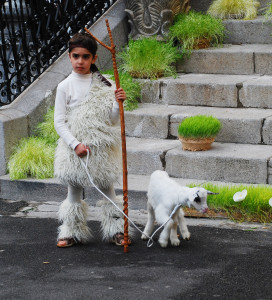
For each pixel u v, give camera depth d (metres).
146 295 3.85
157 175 4.73
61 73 7.21
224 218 5.34
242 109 6.79
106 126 4.66
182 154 6.06
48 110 6.93
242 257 4.46
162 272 4.22
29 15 7.23
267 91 6.70
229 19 8.05
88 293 3.90
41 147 6.41
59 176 4.74
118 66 7.85
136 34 7.93
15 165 6.25
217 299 3.77
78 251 4.71
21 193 6.21
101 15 8.05
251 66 7.34
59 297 3.86
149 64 7.27
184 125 6.10
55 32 7.42
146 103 7.29
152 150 6.22
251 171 5.82
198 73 7.62
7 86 6.73
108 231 4.84
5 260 4.54
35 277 4.20
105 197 4.80
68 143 4.60
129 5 7.86
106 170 4.67
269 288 3.92
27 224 5.44
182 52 7.62
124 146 4.58
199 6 8.55
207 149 6.16
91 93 4.66
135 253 4.62
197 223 5.27
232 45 7.88
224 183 5.87
